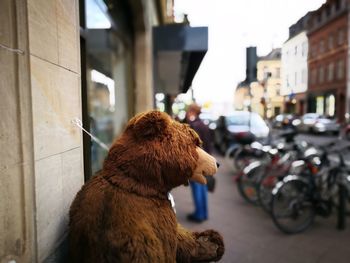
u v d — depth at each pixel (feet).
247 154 24.88
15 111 3.73
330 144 18.71
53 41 4.54
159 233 3.62
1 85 3.51
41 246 4.13
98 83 12.04
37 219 4.01
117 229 3.41
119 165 3.80
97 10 11.25
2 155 3.50
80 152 5.60
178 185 3.99
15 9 3.71
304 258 11.44
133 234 3.37
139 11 17.92
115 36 15.43
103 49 12.70
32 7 3.93
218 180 23.67
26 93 3.85
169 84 42.86
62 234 4.77
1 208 3.48
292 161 17.56
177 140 3.88
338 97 47.93
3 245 3.51
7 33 3.61
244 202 18.26
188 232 4.83
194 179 4.19
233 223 14.89
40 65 4.13
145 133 3.78
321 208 14.35
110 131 14.74
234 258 11.41
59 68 4.75
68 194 5.02
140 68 20.04
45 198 4.24
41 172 4.13
